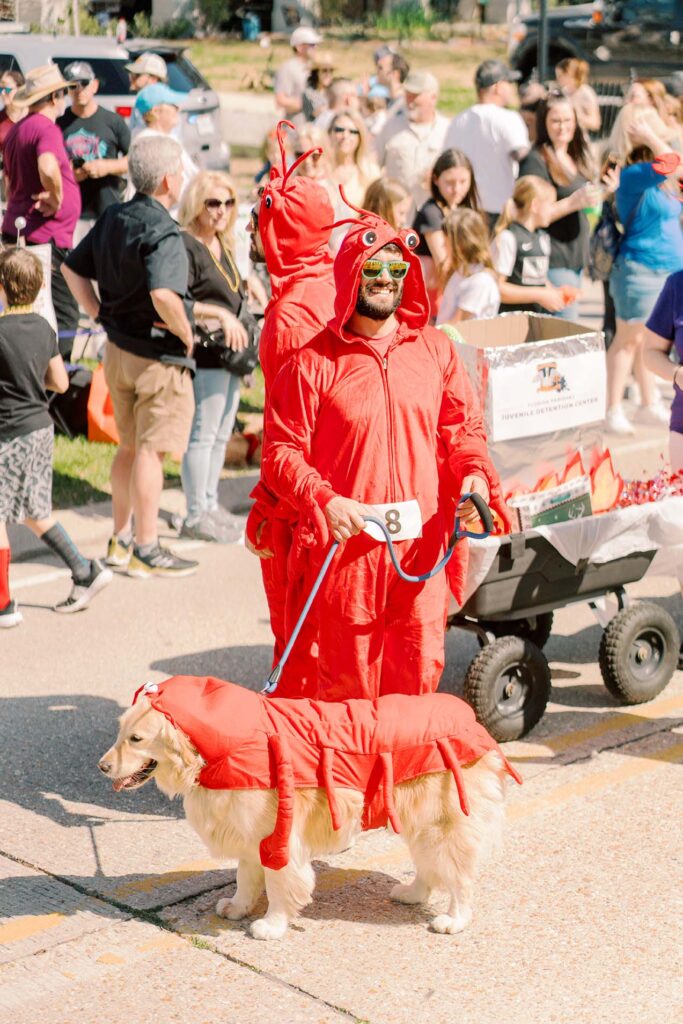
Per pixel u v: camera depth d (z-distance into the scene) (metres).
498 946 5.25
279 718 5.00
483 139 12.55
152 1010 4.83
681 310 7.49
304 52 17.61
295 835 4.99
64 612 8.77
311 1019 4.79
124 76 16.67
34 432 8.30
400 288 5.38
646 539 7.01
